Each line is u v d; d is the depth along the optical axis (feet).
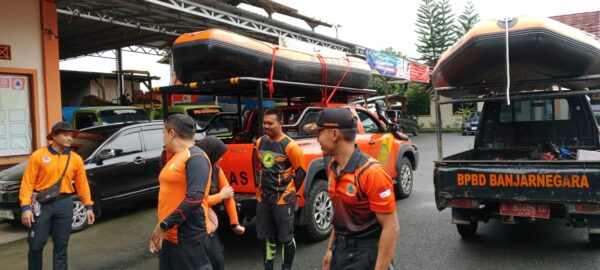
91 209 15.10
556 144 20.94
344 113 7.84
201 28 46.50
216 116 22.59
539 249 16.33
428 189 28.99
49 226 13.71
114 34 52.60
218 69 16.16
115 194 23.86
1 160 28.14
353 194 7.66
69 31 50.34
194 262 10.03
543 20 14.64
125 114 40.88
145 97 58.75
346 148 7.86
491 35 14.96
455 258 15.74
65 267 14.05
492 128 22.07
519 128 21.59
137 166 24.98
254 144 16.15
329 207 18.86
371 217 7.75
